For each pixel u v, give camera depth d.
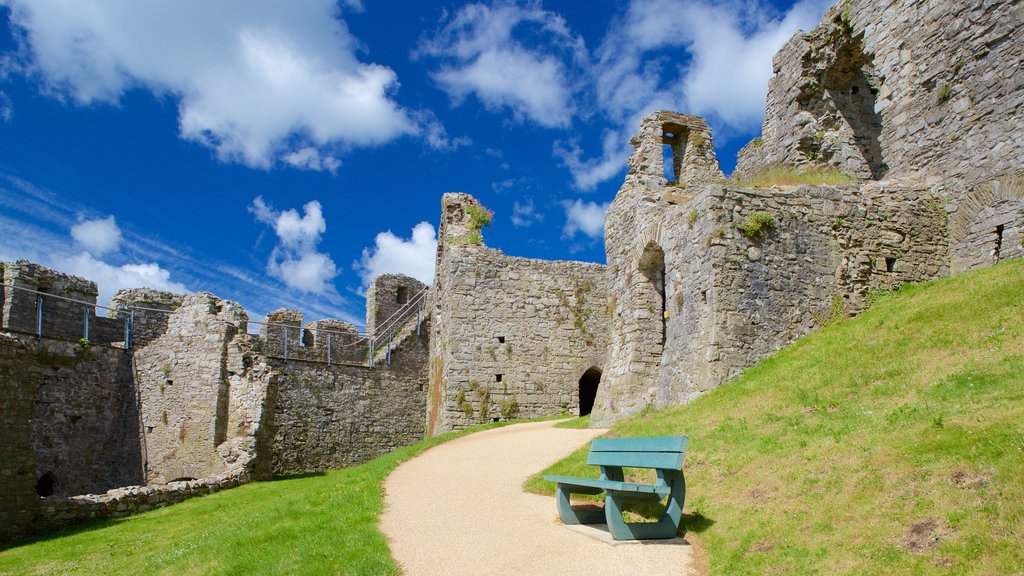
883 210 17.95
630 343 20.23
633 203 22.00
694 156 27.22
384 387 31.95
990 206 17.09
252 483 23.42
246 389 26.08
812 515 8.14
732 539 8.36
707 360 15.88
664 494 8.90
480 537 9.78
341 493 13.73
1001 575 6.02
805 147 22.67
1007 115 16.94
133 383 28.53
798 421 11.41
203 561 10.65
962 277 15.62
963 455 7.88
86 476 26.75
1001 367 10.09
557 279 30.92
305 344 34.88
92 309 30.20
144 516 17.98
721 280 16.23
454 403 28.41
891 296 17.09
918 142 19.22
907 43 19.84
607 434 15.97
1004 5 17.19
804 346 15.83
